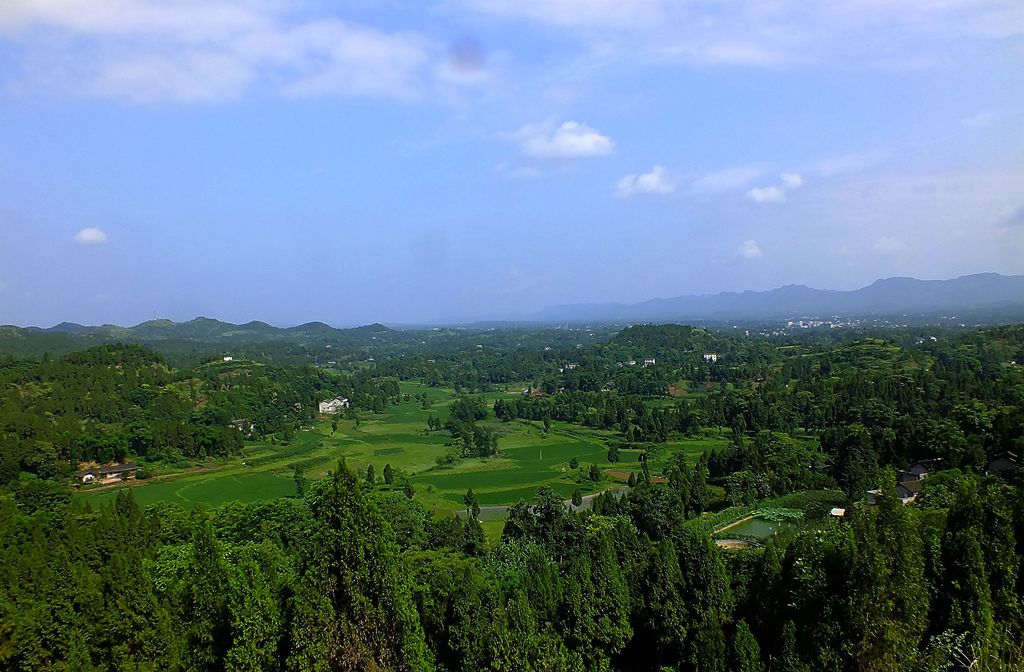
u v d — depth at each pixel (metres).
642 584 36.12
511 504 95.75
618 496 97.31
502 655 27.25
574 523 63.62
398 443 147.38
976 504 29.22
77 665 24.88
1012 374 122.81
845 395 126.81
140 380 146.00
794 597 29.62
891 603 24.44
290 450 134.00
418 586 36.44
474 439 139.12
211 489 106.00
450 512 91.12
